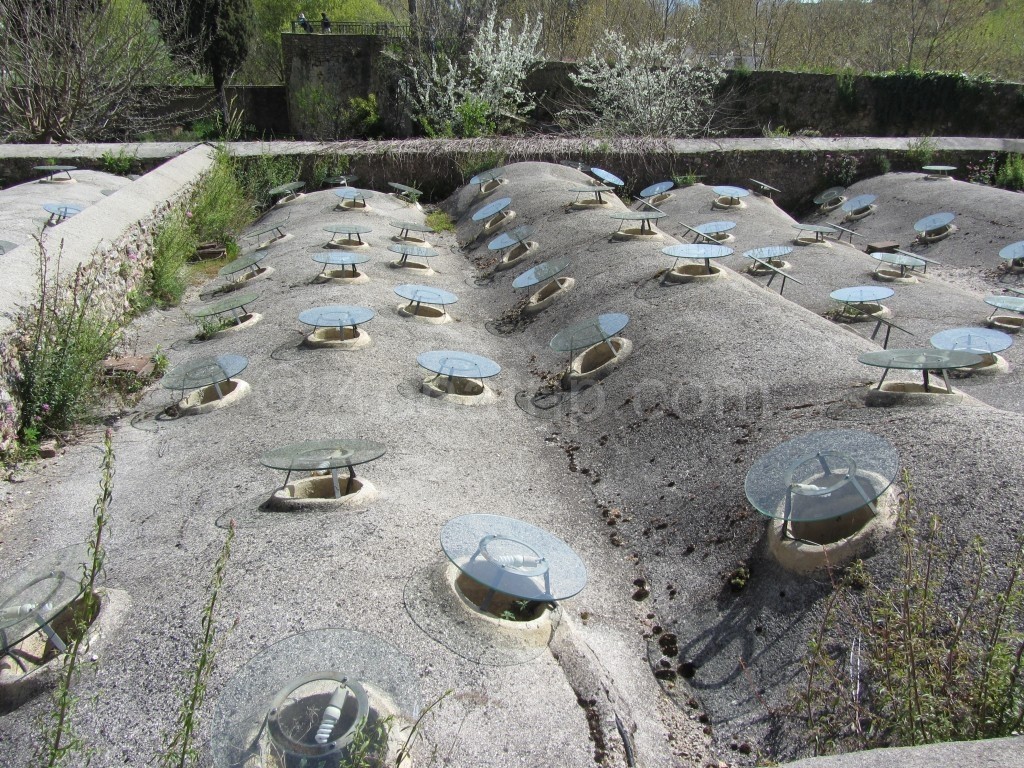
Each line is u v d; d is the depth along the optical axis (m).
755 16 30.05
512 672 3.69
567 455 6.47
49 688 3.53
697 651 4.36
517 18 28.33
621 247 10.12
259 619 3.82
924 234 14.78
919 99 22.56
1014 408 7.23
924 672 3.37
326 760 2.87
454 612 4.00
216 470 5.66
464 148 17.14
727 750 3.78
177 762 3.00
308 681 3.23
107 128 21.30
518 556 4.17
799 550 4.37
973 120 22.45
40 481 5.94
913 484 4.48
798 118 23.22
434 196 17.16
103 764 3.10
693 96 22.02
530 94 21.83
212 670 3.48
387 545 4.49
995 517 4.09
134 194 11.43
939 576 3.88
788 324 7.04
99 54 20.34
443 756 3.15
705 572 4.83
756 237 13.76
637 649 4.45
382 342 8.08
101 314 8.41
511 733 3.37
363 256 10.01
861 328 9.90
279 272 10.80
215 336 8.73
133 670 3.57
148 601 4.03
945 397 5.35
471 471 5.95
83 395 6.93
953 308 10.28
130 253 10.03
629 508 5.63
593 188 13.35
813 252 12.78
